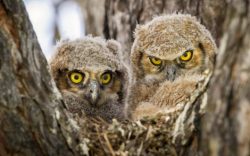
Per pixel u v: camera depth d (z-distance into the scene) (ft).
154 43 40.16
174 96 37.60
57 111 24.90
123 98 38.60
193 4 41.98
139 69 41.19
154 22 41.27
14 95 23.99
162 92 38.11
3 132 24.29
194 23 40.34
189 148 27.04
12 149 24.57
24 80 24.17
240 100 20.27
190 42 39.60
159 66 40.11
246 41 20.45
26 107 24.22
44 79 24.68
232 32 21.06
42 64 24.71
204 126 21.90
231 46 20.99
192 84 37.70
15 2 23.97
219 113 21.02
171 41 39.70
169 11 42.60
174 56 39.52
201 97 28.14
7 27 23.89
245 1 20.83
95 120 33.73
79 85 36.76
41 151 24.76
